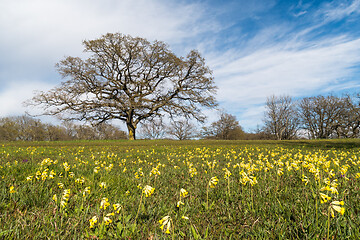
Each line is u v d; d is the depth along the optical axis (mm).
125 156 9805
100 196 3336
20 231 2242
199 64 36125
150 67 35656
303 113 53406
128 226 2371
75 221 2516
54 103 32312
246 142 24000
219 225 2480
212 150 13445
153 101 36812
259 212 2773
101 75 35438
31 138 63406
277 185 3789
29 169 5117
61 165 6004
